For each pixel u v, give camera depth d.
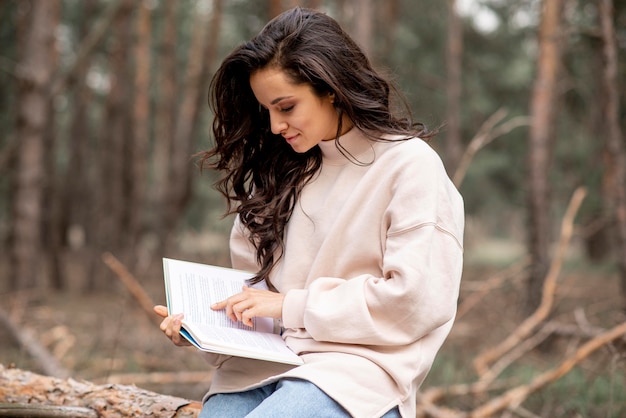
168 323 1.98
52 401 2.61
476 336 7.20
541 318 5.47
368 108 2.03
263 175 2.26
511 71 15.27
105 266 11.75
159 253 12.77
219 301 2.13
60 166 20.22
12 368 2.83
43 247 13.29
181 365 5.68
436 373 5.37
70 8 14.91
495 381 5.13
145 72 13.22
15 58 13.02
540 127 7.64
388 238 1.99
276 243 2.22
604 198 10.34
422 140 2.08
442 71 15.81
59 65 14.22
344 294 1.97
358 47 2.07
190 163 13.12
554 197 13.84
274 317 2.06
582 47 8.88
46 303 8.76
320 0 9.76
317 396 1.90
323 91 2.03
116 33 12.99
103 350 6.14
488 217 31.64
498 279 6.65
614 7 7.00
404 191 1.98
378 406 1.92
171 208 13.01
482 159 15.87
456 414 4.20
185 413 2.49
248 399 2.14
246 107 2.23
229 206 2.33
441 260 1.96
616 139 5.41
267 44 1.98
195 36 13.80
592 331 5.45
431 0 15.72
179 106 17.03
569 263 14.91
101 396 2.61
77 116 15.73
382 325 1.93
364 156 2.12
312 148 2.22
